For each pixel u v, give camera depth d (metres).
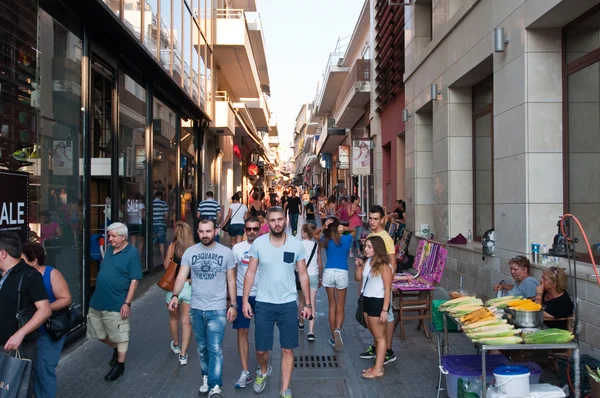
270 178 75.62
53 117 6.57
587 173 6.29
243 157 35.12
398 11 15.18
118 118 9.05
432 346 6.71
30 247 4.26
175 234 6.13
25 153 5.86
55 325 4.22
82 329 6.97
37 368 4.17
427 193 12.97
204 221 5.07
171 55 11.80
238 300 5.50
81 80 7.33
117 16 7.64
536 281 6.02
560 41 6.77
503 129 7.48
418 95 12.52
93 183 9.13
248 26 21.05
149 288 10.65
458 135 10.09
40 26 6.25
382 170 19.53
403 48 14.99
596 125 6.05
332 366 6.04
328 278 6.71
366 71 20.47
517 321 4.45
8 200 5.13
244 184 36.03
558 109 6.75
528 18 6.69
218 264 5.02
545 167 6.73
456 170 10.10
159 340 7.07
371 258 5.63
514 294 6.14
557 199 6.73
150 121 11.16
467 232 10.09
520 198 6.92
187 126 15.71
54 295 4.26
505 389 4.04
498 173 7.66
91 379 5.56
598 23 6.01
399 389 5.27
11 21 5.61
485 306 4.86
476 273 8.53
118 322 5.52
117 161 9.03
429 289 6.93
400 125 15.85
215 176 21.23
